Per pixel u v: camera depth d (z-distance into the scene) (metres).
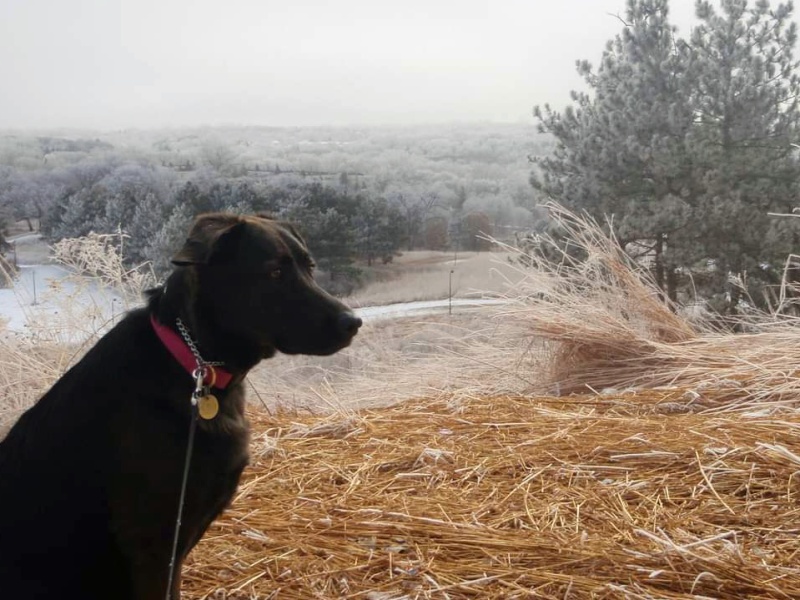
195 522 2.82
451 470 4.39
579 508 3.87
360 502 4.02
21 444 2.84
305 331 2.98
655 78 17.22
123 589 2.83
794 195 16.28
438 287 17.83
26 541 2.70
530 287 7.14
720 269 16.03
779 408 5.12
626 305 7.17
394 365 7.99
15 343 5.93
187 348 2.80
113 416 2.73
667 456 4.34
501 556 3.42
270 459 4.68
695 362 6.29
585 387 6.52
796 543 3.50
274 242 2.99
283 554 3.51
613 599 3.11
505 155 44.81
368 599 3.16
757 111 16.62
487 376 7.27
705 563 3.26
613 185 16.92
